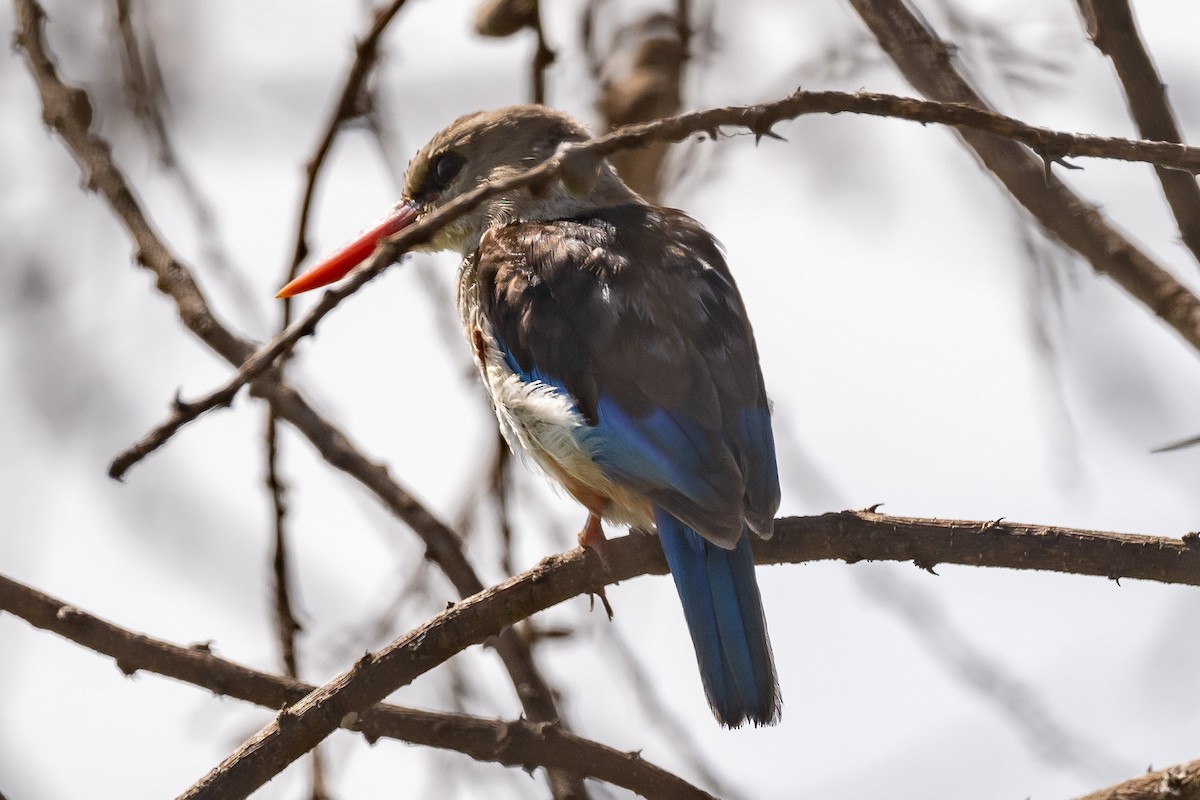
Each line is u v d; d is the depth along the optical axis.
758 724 6.89
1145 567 6.31
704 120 5.04
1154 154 5.27
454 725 6.28
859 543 6.70
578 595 7.02
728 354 7.89
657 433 7.59
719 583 7.09
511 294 8.30
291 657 8.10
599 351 7.88
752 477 7.52
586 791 7.07
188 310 7.97
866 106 5.12
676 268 8.24
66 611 6.39
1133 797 5.78
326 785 7.80
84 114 8.30
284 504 8.24
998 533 6.47
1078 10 6.66
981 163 7.47
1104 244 7.00
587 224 8.69
